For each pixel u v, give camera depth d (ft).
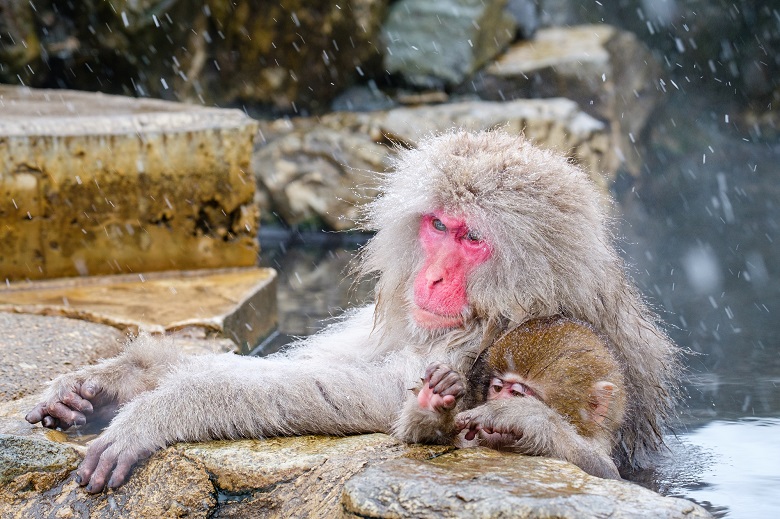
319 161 62.54
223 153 36.94
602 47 71.31
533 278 19.86
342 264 50.52
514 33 72.59
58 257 34.42
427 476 15.21
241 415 18.62
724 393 26.94
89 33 63.36
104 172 34.83
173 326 28.78
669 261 48.08
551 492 14.64
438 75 68.80
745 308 38.22
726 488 19.60
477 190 20.04
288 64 67.77
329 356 21.50
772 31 90.17
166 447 18.08
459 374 17.74
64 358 25.41
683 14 88.02
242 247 37.65
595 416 18.92
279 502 16.80
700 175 76.02
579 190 20.72
